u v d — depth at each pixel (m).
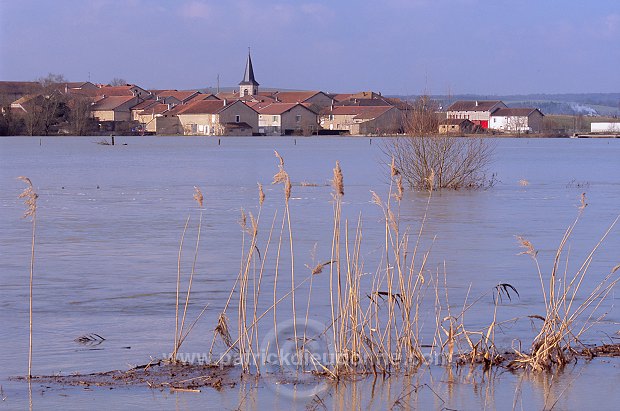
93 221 56.16
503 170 117.19
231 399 19.88
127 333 26.33
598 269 37.16
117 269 37.78
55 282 34.75
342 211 61.66
